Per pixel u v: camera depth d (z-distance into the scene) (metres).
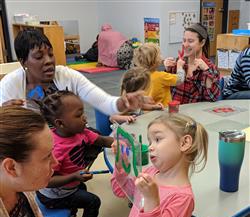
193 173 1.22
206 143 1.10
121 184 1.09
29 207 0.90
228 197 1.13
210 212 1.04
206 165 1.33
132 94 1.84
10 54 7.41
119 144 1.10
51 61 1.67
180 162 1.03
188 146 1.02
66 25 8.36
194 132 1.05
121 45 6.91
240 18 8.59
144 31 7.71
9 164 0.69
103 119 2.23
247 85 3.16
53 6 8.08
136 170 0.95
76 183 1.51
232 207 1.07
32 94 1.71
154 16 7.36
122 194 1.22
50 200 1.50
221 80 3.20
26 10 7.67
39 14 7.91
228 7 8.27
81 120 1.50
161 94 2.54
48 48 1.65
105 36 7.18
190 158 1.04
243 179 1.23
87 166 1.69
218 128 1.74
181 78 2.48
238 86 3.24
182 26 7.60
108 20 8.66
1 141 0.68
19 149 0.69
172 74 2.53
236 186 1.15
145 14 7.58
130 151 0.98
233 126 1.76
